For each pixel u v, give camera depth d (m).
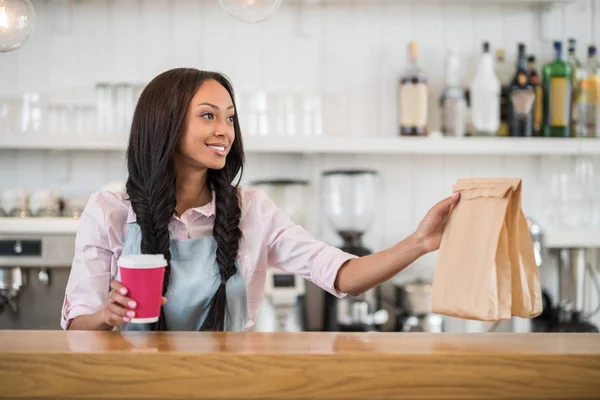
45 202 2.74
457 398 1.05
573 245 2.74
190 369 1.04
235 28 2.95
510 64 2.99
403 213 3.00
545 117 2.82
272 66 2.96
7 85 2.89
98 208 1.58
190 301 1.54
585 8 3.01
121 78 2.92
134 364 1.04
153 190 1.53
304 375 1.04
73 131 2.87
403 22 2.98
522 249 1.19
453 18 2.99
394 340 1.16
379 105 2.98
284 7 2.96
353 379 1.05
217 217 1.58
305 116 2.85
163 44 2.93
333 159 2.98
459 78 2.98
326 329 2.61
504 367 1.05
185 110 1.50
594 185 2.98
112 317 1.20
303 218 2.79
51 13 2.90
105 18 2.91
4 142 2.65
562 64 2.80
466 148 2.75
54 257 2.58
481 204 1.19
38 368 1.04
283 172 2.96
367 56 2.98
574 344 1.13
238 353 1.04
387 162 3.00
